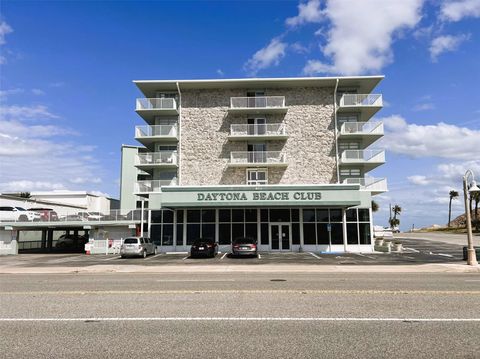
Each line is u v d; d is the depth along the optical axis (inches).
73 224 1513.3
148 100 1600.6
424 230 4537.4
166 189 1318.9
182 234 1421.0
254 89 1643.7
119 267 881.5
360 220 1385.3
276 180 1563.7
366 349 231.3
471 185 878.4
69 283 572.4
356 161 1520.7
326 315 319.9
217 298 405.4
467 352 225.8
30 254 1494.8
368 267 821.9
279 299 397.1
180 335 262.2
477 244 1852.9
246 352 226.5
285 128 1598.2
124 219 1525.6
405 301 383.6
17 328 285.3
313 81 1584.6
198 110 1628.9
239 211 1413.6
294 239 1390.3
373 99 1571.1
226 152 1595.7
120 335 263.9
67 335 265.1
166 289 481.1
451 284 523.5
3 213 1529.3
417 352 225.8
